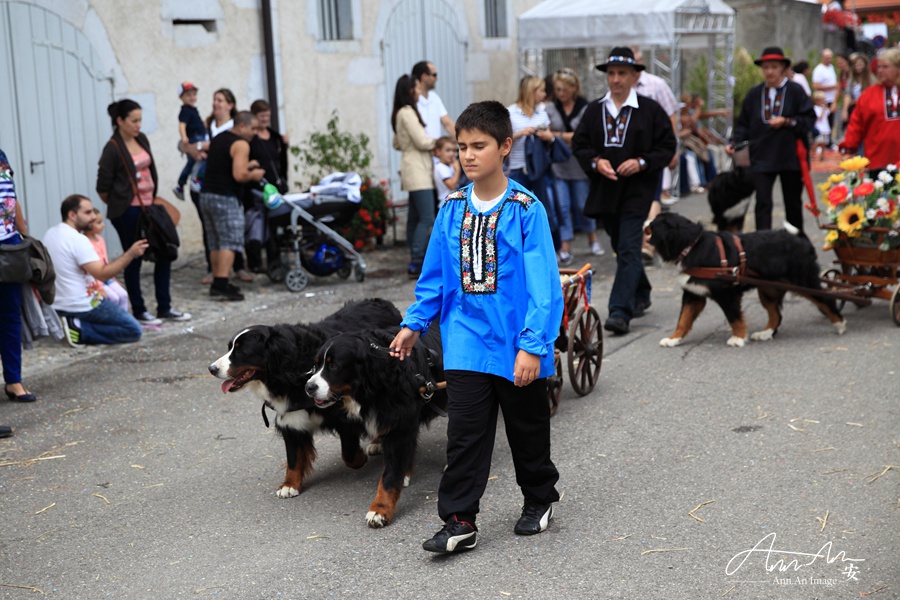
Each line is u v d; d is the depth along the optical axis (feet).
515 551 13.73
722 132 60.18
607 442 17.93
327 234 33.06
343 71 45.62
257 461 17.92
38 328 22.27
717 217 35.60
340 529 14.80
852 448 17.06
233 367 15.15
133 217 28.12
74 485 17.02
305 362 15.39
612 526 14.40
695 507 14.93
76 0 34.88
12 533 15.15
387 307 18.31
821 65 69.56
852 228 25.17
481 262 13.01
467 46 53.98
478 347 13.16
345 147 39.47
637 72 25.45
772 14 80.89
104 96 36.11
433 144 33.99
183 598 12.86
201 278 35.37
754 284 23.52
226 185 30.73
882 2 109.70
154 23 37.55
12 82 32.89
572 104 38.63
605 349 24.45
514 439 13.83
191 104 36.35
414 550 13.94
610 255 37.96
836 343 23.95
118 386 22.72
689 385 21.20
